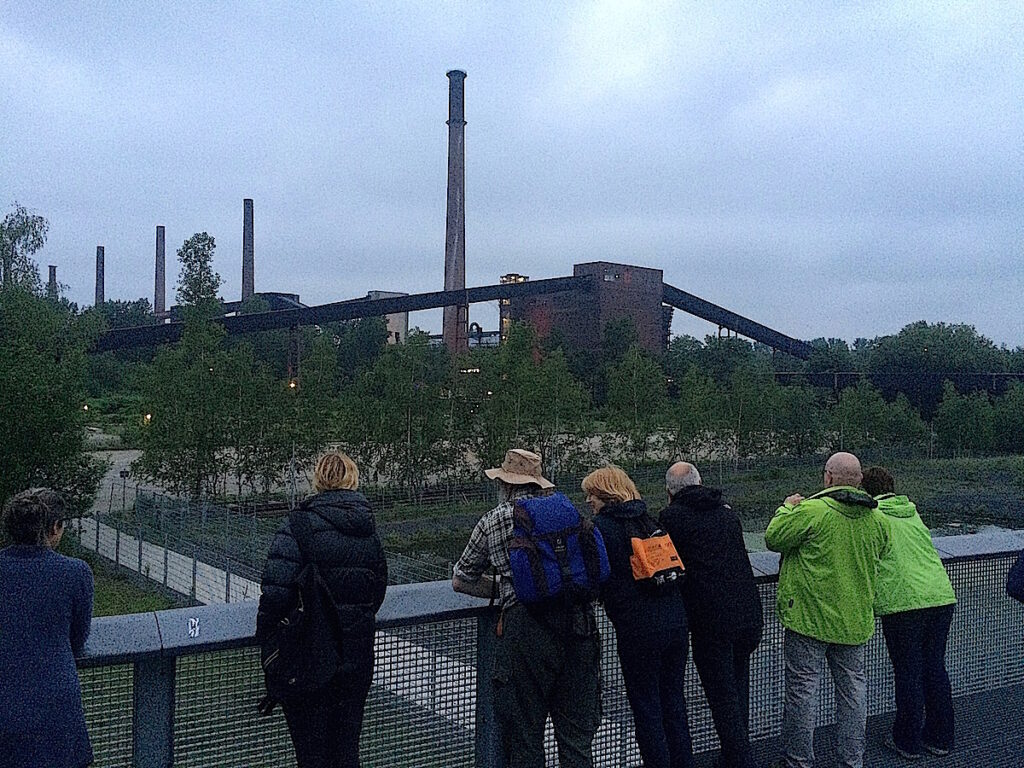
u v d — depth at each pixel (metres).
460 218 109.62
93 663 3.17
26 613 3.00
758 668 5.32
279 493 39.12
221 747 3.45
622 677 4.79
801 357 126.69
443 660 3.96
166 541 20.19
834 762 5.12
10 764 2.88
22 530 3.19
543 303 122.25
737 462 59.00
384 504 38.00
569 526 3.84
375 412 39.09
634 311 117.94
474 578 3.89
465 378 43.19
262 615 3.24
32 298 27.31
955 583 6.22
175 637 3.31
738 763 4.52
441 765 3.92
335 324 134.38
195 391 35.09
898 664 5.36
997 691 6.43
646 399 52.03
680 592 4.45
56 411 23.95
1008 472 60.62
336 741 3.42
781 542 4.88
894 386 103.62
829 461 5.09
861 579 4.84
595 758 4.70
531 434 44.03
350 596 3.32
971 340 113.88
